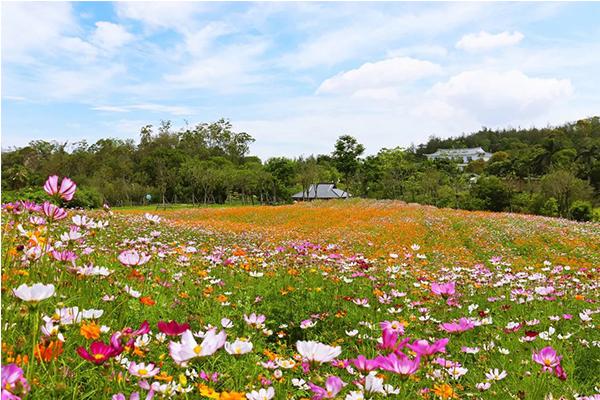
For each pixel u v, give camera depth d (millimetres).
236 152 103875
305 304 5270
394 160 71750
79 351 1587
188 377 2291
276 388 2459
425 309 4578
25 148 62781
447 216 26203
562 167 54625
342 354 3725
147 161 70500
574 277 8609
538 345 4035
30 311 1649
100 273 2621
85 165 66875
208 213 30609
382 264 8625
